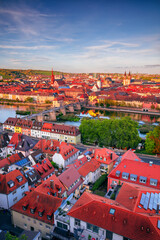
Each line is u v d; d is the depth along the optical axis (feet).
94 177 326.03
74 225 187.01
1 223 233.76
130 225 163.84
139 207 178.19
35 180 296.92
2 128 654.94
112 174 288.92
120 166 293.02
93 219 176.45
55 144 400.67
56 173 321.73
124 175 279.69
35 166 313.73
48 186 243.81
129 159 320.70
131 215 168.14
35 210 217.15
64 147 385.50
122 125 490.49
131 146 469.16
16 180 265.54
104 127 496.64
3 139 437.17
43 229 211.61
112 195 232.53
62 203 212.64
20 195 267.39
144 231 157.69
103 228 169.48
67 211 207.21
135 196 192.24
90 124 522.47
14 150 419.33
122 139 469.98
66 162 372.17
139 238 155.74
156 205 187.21
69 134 510.99
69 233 189.67
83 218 179.93
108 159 346.13
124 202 193.06
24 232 189.57
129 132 471.21
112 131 490.49
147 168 278.67
